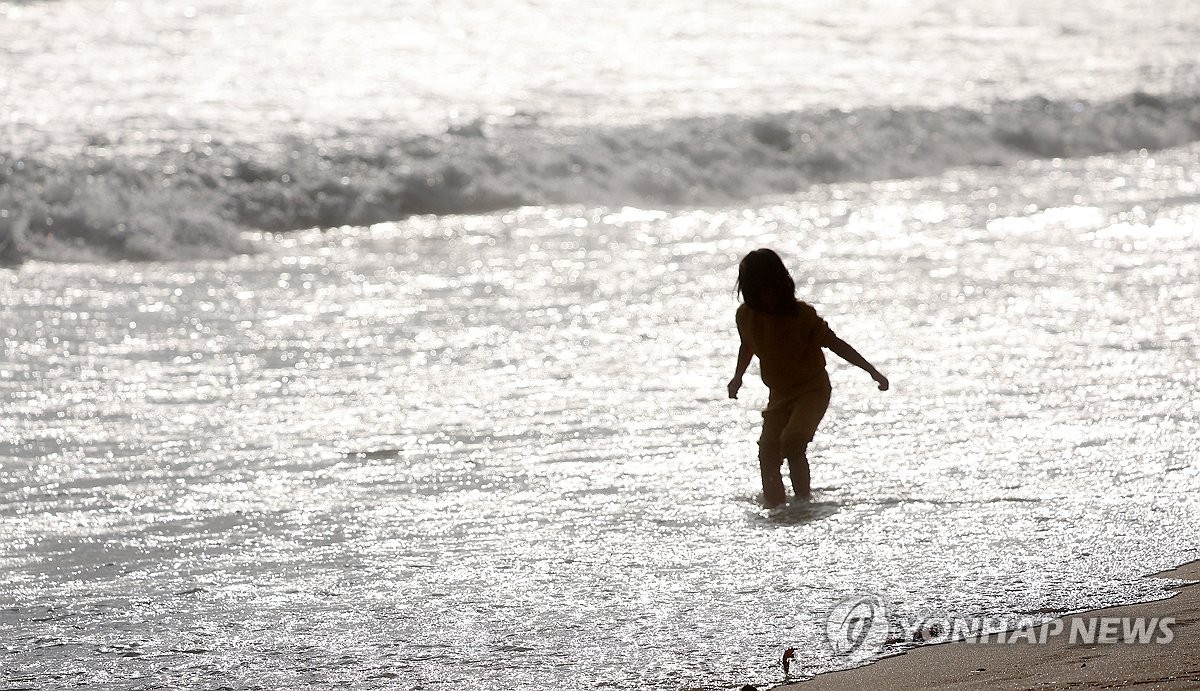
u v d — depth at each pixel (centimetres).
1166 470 2023
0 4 7681
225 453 2208
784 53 7562
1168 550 1655
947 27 8506
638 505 1939
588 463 2147
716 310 3316
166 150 4959
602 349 2925
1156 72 7331
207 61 6738
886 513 1858
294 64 6788
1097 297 3331
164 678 1345
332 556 1739
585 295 3481
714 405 2489
